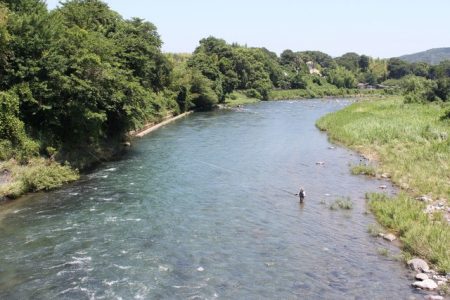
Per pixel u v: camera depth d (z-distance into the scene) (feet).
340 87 642.22
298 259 63.82
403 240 68.80
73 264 61.41
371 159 136.98
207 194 97.71
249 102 414.41
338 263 62.44
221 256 64.75
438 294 53.01
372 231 73.82
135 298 52.29
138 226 76.69
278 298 52.49
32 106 106.63
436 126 171.83
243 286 55.47
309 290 54.44
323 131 205.36
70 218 79.97
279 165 129.49
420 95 289.33
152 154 144.15
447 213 81.10
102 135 139.54
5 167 93.45
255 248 67.87
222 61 419.95
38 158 103.76
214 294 53.31
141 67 175.83
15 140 100.12
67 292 53.62
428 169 113.70
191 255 64.90
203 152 149.07
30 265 60.95
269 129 212.23
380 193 96.94
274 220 80.94
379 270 60.13
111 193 96.53
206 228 76.33
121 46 164.35
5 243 68.33
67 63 111.45
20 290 54.08
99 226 76.23
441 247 63.31
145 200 92.02
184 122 242.17
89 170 118.52
